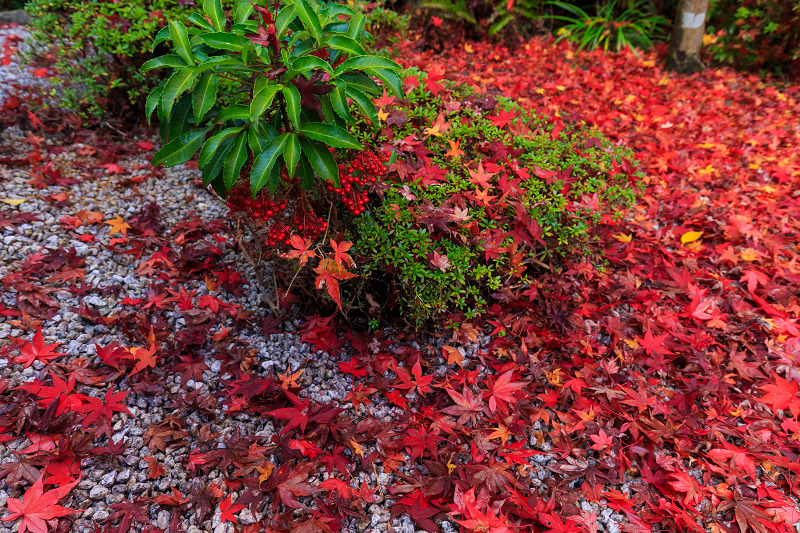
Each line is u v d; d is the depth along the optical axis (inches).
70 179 127.4
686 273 110.7
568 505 70.6
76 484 67.0
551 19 293.3
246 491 69.0
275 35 65.9
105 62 146.3
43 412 73.5
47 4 139.9
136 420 77.5
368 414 82.7
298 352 92.9
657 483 75.7
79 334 88.4
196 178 139.3
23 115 147.2
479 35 262.2
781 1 234.2
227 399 82.4
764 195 150.1
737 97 218.8
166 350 87.7
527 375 92.0
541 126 116.3
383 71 72.9
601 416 84.4
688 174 159.2
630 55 258.4
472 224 86.0
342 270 74.3
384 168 79.4
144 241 109.8
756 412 87.4
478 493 70.2
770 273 119.9
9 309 89.9
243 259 110.5
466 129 98.6
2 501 64.1
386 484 73.5
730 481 76.2
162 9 141.3
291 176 66.7
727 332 103.7
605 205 108.6
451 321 93.8
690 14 240.7
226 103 122.3
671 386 93.4
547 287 104.2
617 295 107.0
